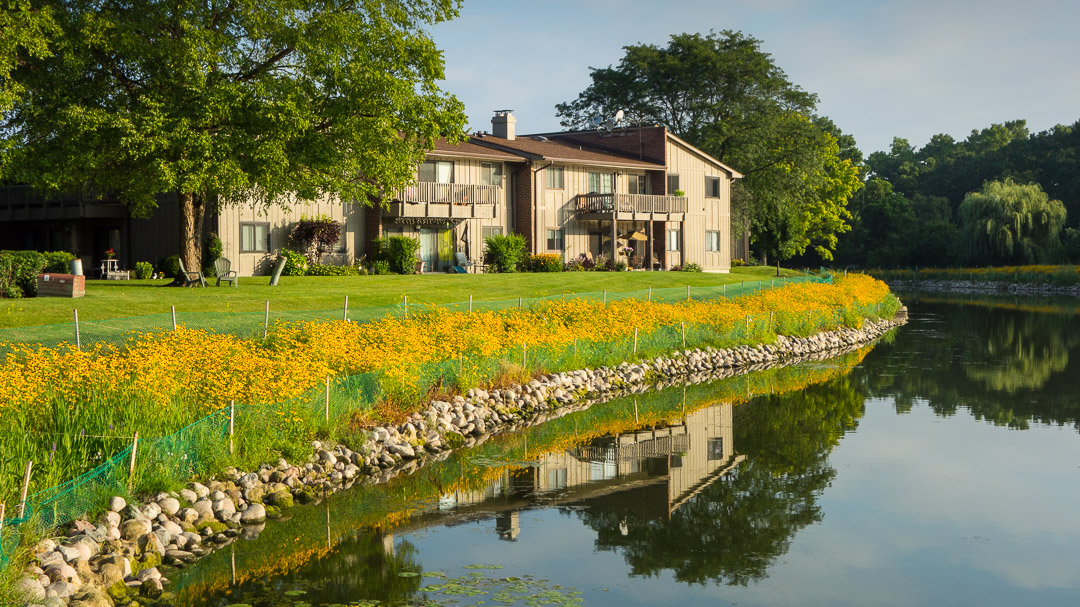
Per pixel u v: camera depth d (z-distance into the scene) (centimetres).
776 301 3488
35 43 2459
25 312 2225
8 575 845
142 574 969
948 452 1728
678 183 5778
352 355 1677
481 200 4569
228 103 2730
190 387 1357
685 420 2006
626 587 1029
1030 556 1159
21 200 4406
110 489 1084
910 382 2600
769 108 6831
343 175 3291
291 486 1305
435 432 1669
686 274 4747
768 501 1391
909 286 9281
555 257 4809
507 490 1416
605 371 2377
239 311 2484
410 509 1296
